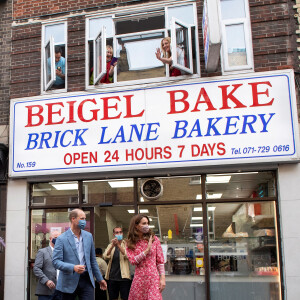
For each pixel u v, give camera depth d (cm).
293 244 753
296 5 844
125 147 838
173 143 817
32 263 877
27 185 898
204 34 818
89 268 551
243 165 797
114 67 891
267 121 784
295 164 779
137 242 543
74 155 859
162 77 862
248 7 853
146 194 850
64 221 883
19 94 928
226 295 787
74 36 928
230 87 812
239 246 799
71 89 902
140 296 524
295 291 738
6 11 987
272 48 829
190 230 820
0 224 895
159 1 900
